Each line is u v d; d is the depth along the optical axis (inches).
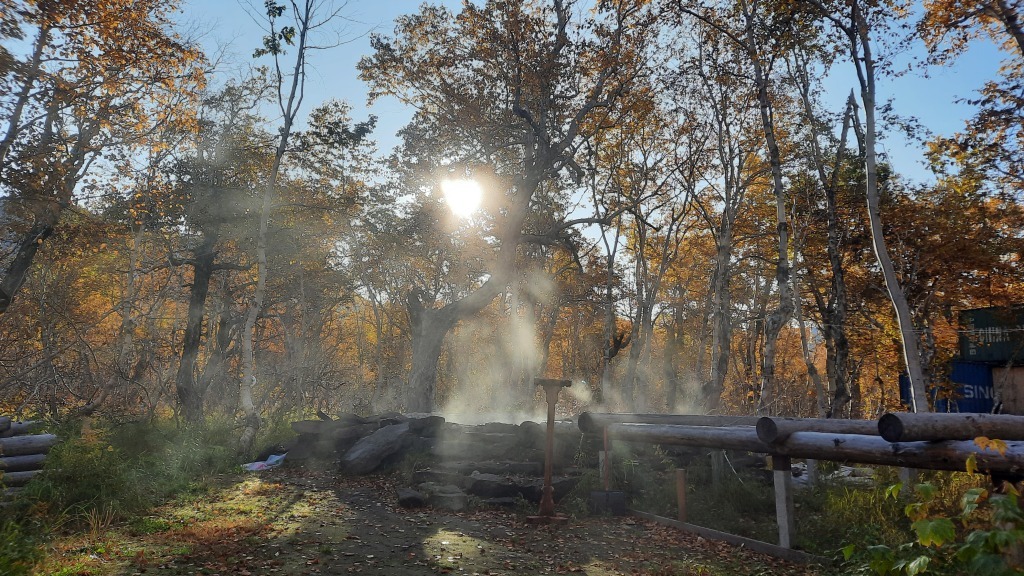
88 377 749.9
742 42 890.1
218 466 588.7
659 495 483.2
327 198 1206.9
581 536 391.5
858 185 1101.1
